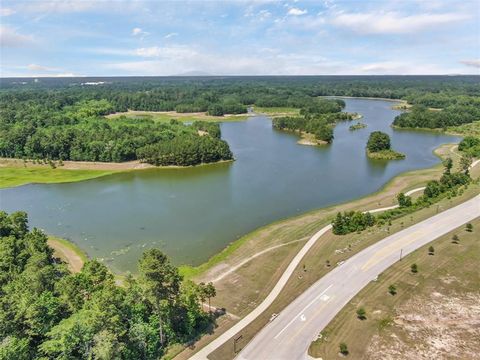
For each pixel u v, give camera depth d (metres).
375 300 72.38
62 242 107.12
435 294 73.44
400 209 115.19
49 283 71.00
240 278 83.94
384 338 62.50
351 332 64.38
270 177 166.12
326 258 89.31
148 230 113.88
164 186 157.88
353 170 175.00
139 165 191.75
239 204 133.62
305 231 106.56
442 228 101.00
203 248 101.81
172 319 65.31
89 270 73.88
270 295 76.50
